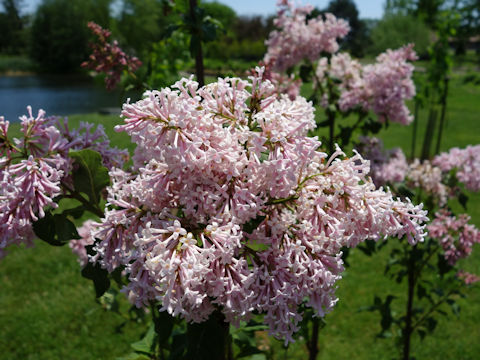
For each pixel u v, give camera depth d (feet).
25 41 130.93
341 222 4.75
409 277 12.01
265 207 4.98
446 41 15.66
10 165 5.57
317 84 13.21
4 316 16.24
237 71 7.59
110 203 4.83
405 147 36.32
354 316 16.07
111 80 8.27
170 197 4.82
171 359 6.97
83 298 17.29
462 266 18.58
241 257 4.50
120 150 6.51
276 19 11.82
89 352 14.28
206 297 4.81
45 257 20.63
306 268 4.53
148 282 4.47
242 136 4.53
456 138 41.98
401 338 13.07
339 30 11.35
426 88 16.15
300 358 13.73
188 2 7.75
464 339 14.82
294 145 4.55
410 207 4.87
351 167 4.77
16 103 77.00
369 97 12.30
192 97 4.84
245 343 7.20
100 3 99.60
